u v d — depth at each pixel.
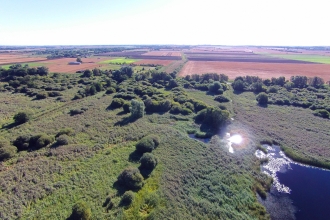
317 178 30.27
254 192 26.41
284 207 24.69
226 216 21.75
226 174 28.45
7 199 22.12
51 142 34.47
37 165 28.17
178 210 21.77
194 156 32.09
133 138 36.81
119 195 23.20
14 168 27.45
